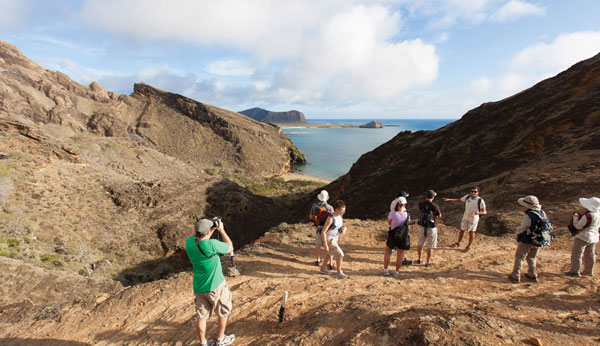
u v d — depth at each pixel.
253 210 40.25
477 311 4.20
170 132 113.12
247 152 106.62
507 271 6.86
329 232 6.90
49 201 27.34
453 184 28.44
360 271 7.49
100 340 5.42
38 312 6.62
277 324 4.78
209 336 4.89
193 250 4.07
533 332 3.41
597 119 22.55
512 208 13.84
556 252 8.09
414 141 39.84
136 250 26.31
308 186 78.25
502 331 3.31
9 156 29.31
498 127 30.94
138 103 127.00
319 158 141.62
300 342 3.89
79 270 21.53
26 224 23.78
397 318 3.69
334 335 3.89
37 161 30.62
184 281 7.11
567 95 27.91
